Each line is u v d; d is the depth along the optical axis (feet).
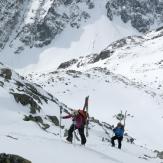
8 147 37.50
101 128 102.06
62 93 210.18
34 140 44.70
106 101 200.34
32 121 60.23
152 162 66.18
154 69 402.31
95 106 192.75
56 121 73.36
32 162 34.09
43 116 70.95
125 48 540.52
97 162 41.32
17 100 67.77
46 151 39.52
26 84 94.73
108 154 55.26
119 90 221.66
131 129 166.50
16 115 60.44
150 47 516.73
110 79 240.53
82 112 51.96
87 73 253.44
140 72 407.03
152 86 348.59
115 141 92.94
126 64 447.83
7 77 84.38
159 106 205.36
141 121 179.73
